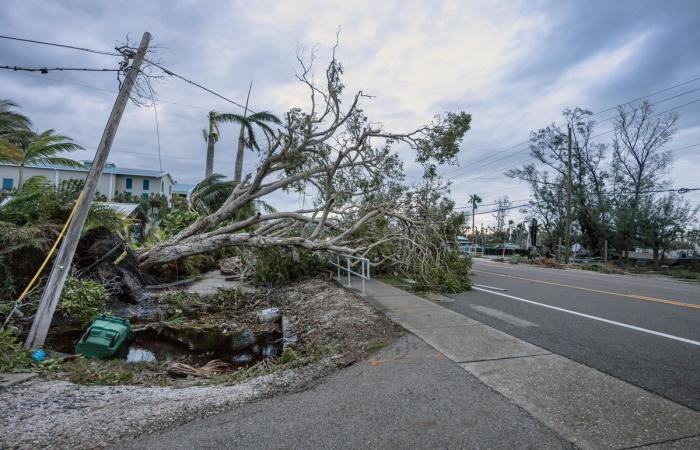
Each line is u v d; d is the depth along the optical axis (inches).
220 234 488.4
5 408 142.5
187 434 122.0
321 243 441.1
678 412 133.0
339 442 116.2
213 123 875.4
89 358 234.4
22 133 766.5
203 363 249.6
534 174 1437.0
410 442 115.6
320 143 478.6
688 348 209.9
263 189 485.4
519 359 187.0
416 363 182.7
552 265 1065.5
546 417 129.0
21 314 278.7
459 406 137.3
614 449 111.1
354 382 163.0
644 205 1071.0
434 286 426.9
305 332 298.4
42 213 379.6
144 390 170.1
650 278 772.0
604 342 220.2
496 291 431.8
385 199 533.3
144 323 341.1
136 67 288.2
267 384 167.5
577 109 1296.8
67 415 137.6
